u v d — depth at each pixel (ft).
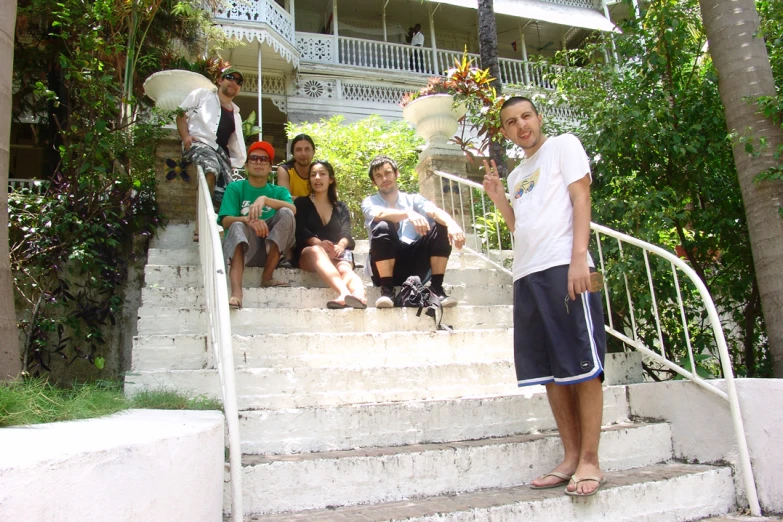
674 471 8.94
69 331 14.66
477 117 19.93
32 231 14.38
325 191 15.11
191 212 17.28
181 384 9.56
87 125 15.62
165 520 5.00
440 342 11.93
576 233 8.06
